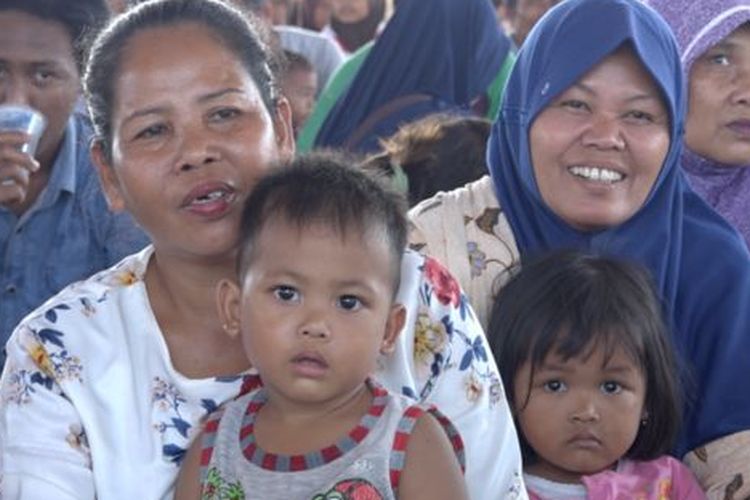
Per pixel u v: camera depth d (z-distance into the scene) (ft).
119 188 10.60
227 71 10.24
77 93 14.44
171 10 10.39
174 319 10.53
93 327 10.40
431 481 9.66
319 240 9.77
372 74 23.15
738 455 12.49
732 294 12.81
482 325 12.59
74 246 14.34
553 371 12.05
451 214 12.94
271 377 9.80
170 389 10.32
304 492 9.61
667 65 12.62
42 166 14.44
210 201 10.16
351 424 9.85
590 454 12.12
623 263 12.34
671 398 12.28
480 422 10.53
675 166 12.93
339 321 9.73
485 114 23.16
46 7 14.20
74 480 10.02
